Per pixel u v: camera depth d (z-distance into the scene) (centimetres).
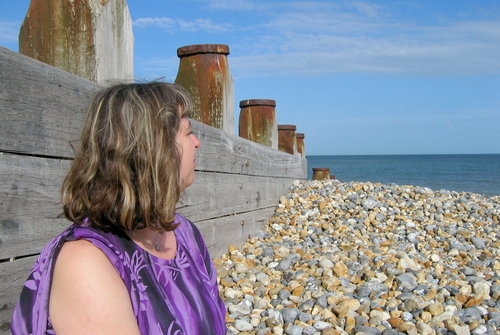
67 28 304
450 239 649
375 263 521
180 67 523
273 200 752
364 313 389
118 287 130
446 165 11094
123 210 134
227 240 544
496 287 446
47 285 128
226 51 518
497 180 5419
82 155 141
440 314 387
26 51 309
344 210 766
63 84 273
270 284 454
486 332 361
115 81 164
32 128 252
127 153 136
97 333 123
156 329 136
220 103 514
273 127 792
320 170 1259
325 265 499
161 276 147
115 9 326
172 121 144
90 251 130
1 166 234
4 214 236
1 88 232
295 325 364
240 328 364
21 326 130
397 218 736
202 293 157
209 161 485
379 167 10325
